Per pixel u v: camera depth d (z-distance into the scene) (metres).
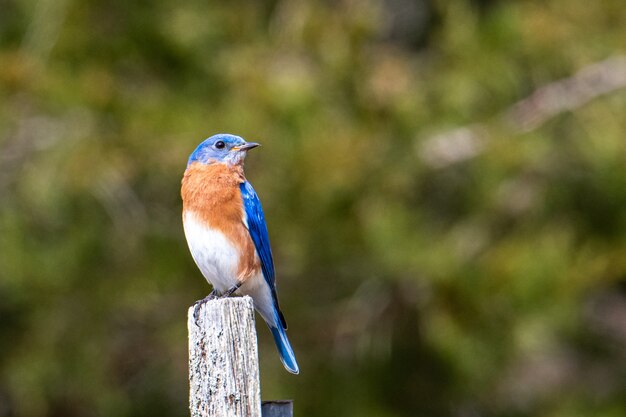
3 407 16.12
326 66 15.25
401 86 15.20
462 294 14.05
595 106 15.56
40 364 14.97
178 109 14.54
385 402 15.19
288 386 14.83
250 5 16.55
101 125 14.55
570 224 15.85
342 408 14.98
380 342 15.11
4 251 14.53
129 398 15.58
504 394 16.47
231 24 15.62
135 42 15.33
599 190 16.06
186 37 15.34
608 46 15.98
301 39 15.28
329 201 14.10
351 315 15.06
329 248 14.38
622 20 16.17
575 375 17.50
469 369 14.72
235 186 9.94
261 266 10.03
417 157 14.83
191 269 14.59
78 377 15.09
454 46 15.92
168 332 14.91
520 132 15.11
